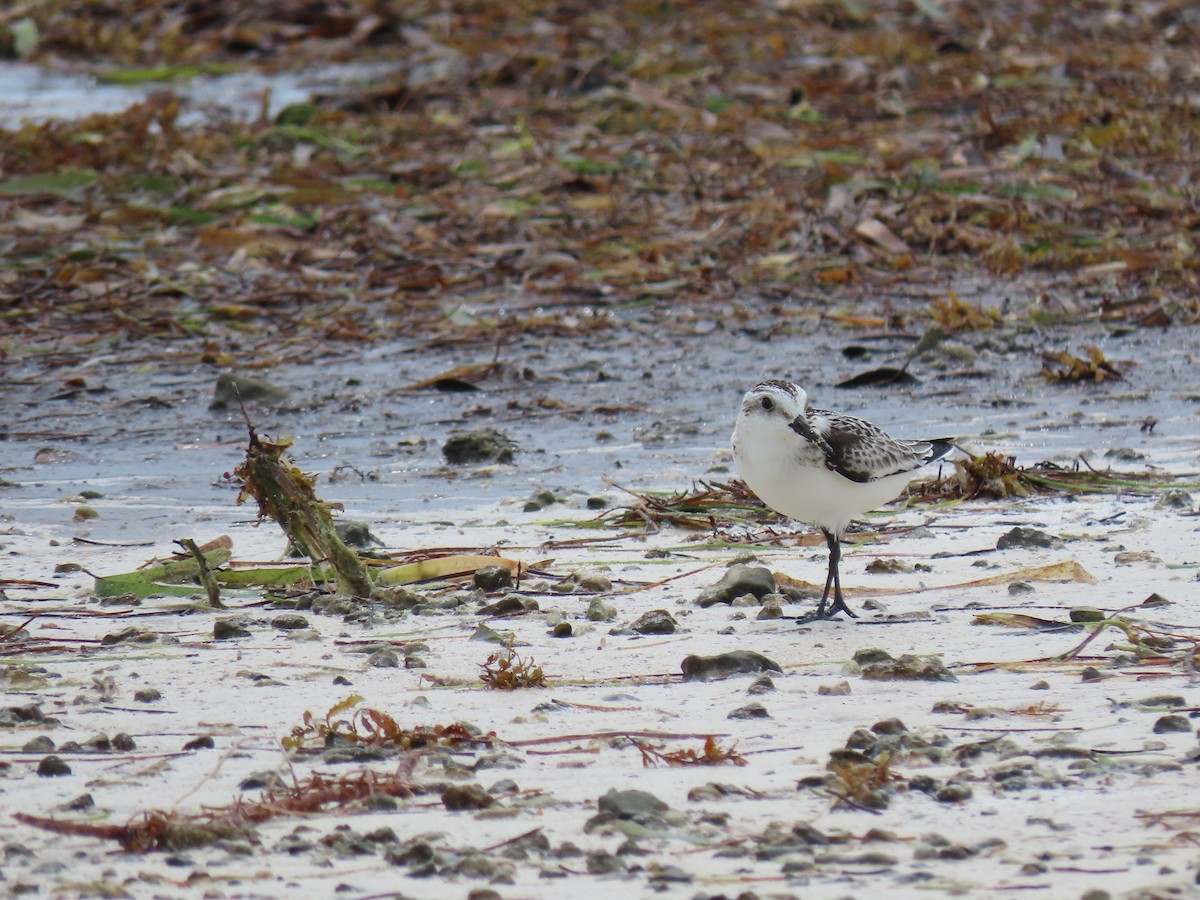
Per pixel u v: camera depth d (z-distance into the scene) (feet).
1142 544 35.09
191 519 40.42
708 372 56.49
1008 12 116.57
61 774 21.93
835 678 26.18
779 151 84.69
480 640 29.04
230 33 119.24
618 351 59.77
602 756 22.48
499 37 110.63
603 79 102.68
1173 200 74.28
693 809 20.26
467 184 82.69
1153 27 112.57
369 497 42.55
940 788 20.65
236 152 89.92
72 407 54.03
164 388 56.13
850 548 36.11
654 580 33.73
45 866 18.84
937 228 72.84
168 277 70.08
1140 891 17.10
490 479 44.19
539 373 56.95
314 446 48.75
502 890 17.92
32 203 80.64
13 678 26.61
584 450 47.19
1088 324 61.41
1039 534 35.53
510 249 72.79
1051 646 27.61
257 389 53.93
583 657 27.84
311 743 23.15
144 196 81.41
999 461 40.93
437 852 18.83
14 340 62.23
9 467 46.85
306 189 79.30
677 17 115.65
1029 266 69.56
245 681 26.58
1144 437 46.50
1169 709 23.72
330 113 95.50
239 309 65.51
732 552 36.24
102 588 33.06
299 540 33.17
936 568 33.96
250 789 21.29
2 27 121.39
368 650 28.48
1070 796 20.31
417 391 55.06
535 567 34.55
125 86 111.04
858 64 102.63
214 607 32.09
